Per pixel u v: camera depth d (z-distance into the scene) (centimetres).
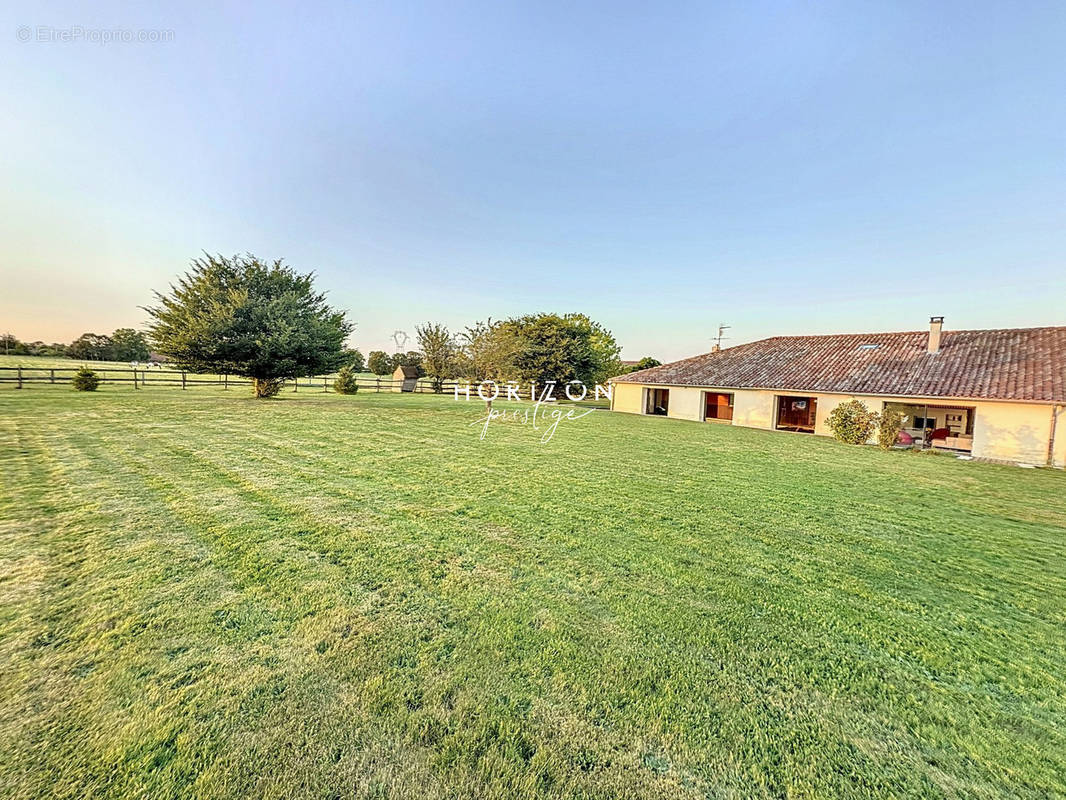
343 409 1838
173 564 390
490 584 375
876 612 355
